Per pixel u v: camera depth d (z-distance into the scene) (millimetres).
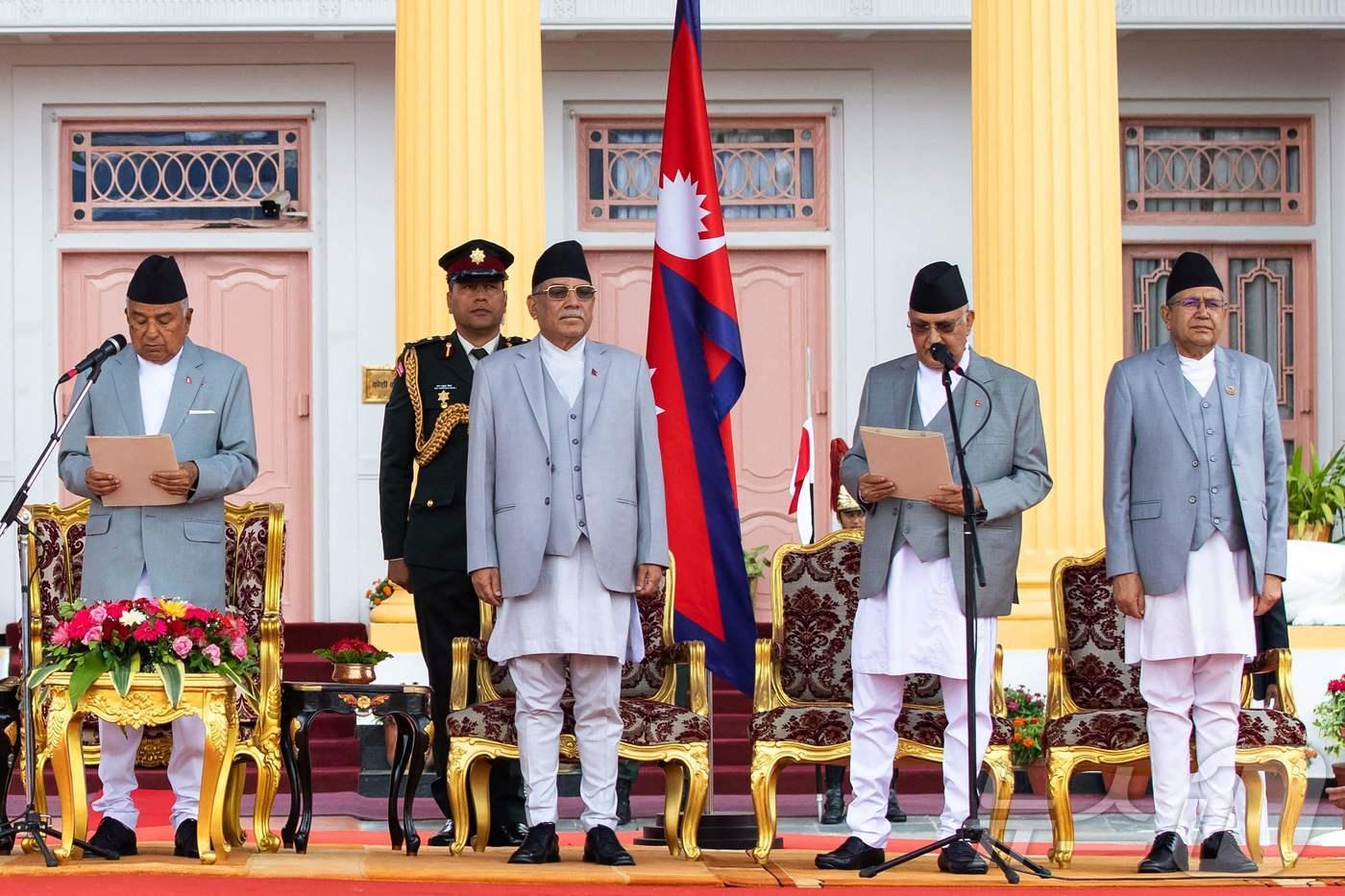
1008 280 15898
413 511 10562
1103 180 15945
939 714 10094
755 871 9305
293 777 10133
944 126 20797
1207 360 9961
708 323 11898
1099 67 15992
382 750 15188
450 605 10477
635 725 9812
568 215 20656
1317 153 21062
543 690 9531
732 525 11656
